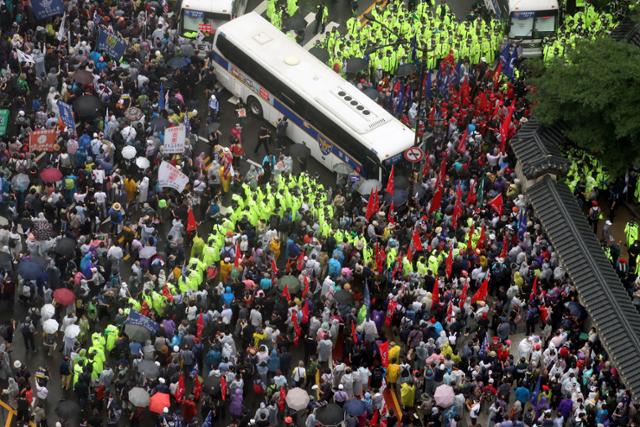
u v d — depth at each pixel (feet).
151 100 431.02
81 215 384.47
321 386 349.20
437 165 415.64
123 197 395.96
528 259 381.19
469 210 397.60
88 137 403.34
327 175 427.74
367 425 345.31
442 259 377.71
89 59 436.35
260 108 443.32
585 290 369.71
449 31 454.40
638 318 364.38
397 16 460.55
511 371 352.69
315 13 489.26
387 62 447.42
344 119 414.62
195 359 353.92
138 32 452.76
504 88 441.68
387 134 411.34
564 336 359.05
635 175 415.44
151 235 382.22
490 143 426.92
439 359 349.00
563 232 385.09
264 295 362.74
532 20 463.83
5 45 436.35
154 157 409.90
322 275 382.22
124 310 355.97
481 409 352.90
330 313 361.30
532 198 398.62
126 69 433.48
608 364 353.31
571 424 341.62
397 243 379.76
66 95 425.28
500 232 390.63
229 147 425.28
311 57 437.58
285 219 389.19
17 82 426.10
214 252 377.71
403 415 345.92
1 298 370.73
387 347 350.84
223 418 349.00
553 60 414.41
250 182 409.08
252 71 437.99
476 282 377.50
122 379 347.15
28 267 360.07
